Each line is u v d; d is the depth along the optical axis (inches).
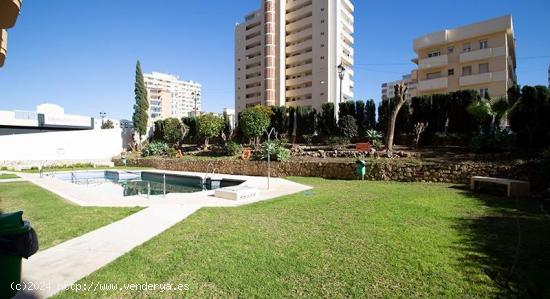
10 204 337.7
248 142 958.4
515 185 335.6
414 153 557.9
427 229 215.5
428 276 142.4
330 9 1722.4
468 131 612.1
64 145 1125.1
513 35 1169.4
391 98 738.2
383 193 371.2
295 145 812.6
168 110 3732.8
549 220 236.2
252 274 147.3
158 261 164.9
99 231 224.5
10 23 171.6
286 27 1886.1
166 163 885.8
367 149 619.5
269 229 224.1
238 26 2154.3
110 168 927.7
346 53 1843.0
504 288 130.3
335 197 352.2
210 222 247.6
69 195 401.1
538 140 447.8
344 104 816.3
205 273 149.0
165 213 282.4
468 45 1157.7
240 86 2124.8
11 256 120.6
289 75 1866.4
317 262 160.6
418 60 1259.8
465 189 392.5
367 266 154.6
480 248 176.2
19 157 1025.5
